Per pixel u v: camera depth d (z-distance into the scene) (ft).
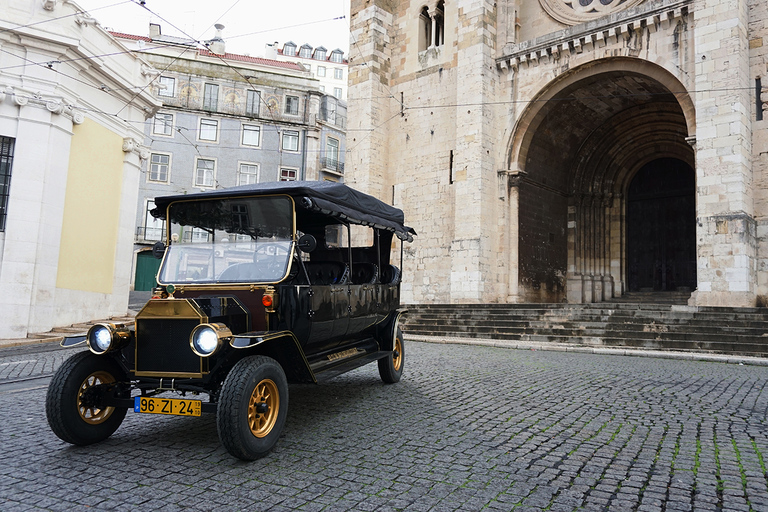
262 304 17.69
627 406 22.95
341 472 14.53
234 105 135.64
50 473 14.42
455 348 47.62
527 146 77.00
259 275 18.79
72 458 15.69
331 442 17.31
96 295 58.75
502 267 75.15
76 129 54.90
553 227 84.12
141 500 12.62
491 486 13.60
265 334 16.11
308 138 141.38
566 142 84.12
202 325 15.53
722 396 25.36
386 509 12.17
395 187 88.94
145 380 16.84
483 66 75.97
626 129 84.12
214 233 20.06
